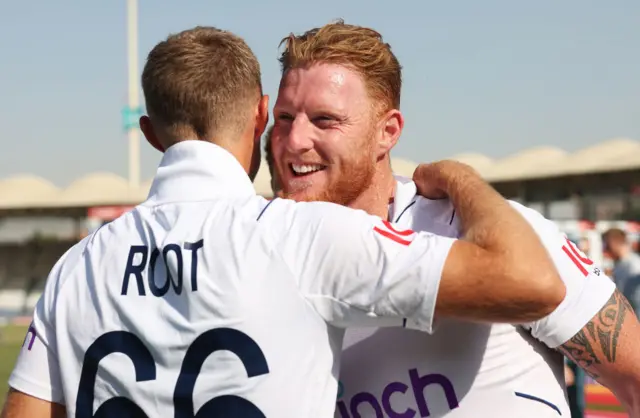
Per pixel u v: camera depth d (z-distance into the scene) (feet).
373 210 6.74
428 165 6.68
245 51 5.97
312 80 6.51
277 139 6.70
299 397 5.18
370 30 6.70
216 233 5.44
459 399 6.08
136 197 80.74
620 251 27.84
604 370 6.17
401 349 6.14
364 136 6.58
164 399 5.28
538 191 70.44
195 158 5.74
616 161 64.08
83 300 5.66
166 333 5.33
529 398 6.22
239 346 5.19
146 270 5.53
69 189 89.76
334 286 5.25
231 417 5.16
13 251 107.96
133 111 84.12
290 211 5.52
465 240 5.39
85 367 5.56
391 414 6.15
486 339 6.12
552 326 6.06
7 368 34.96
